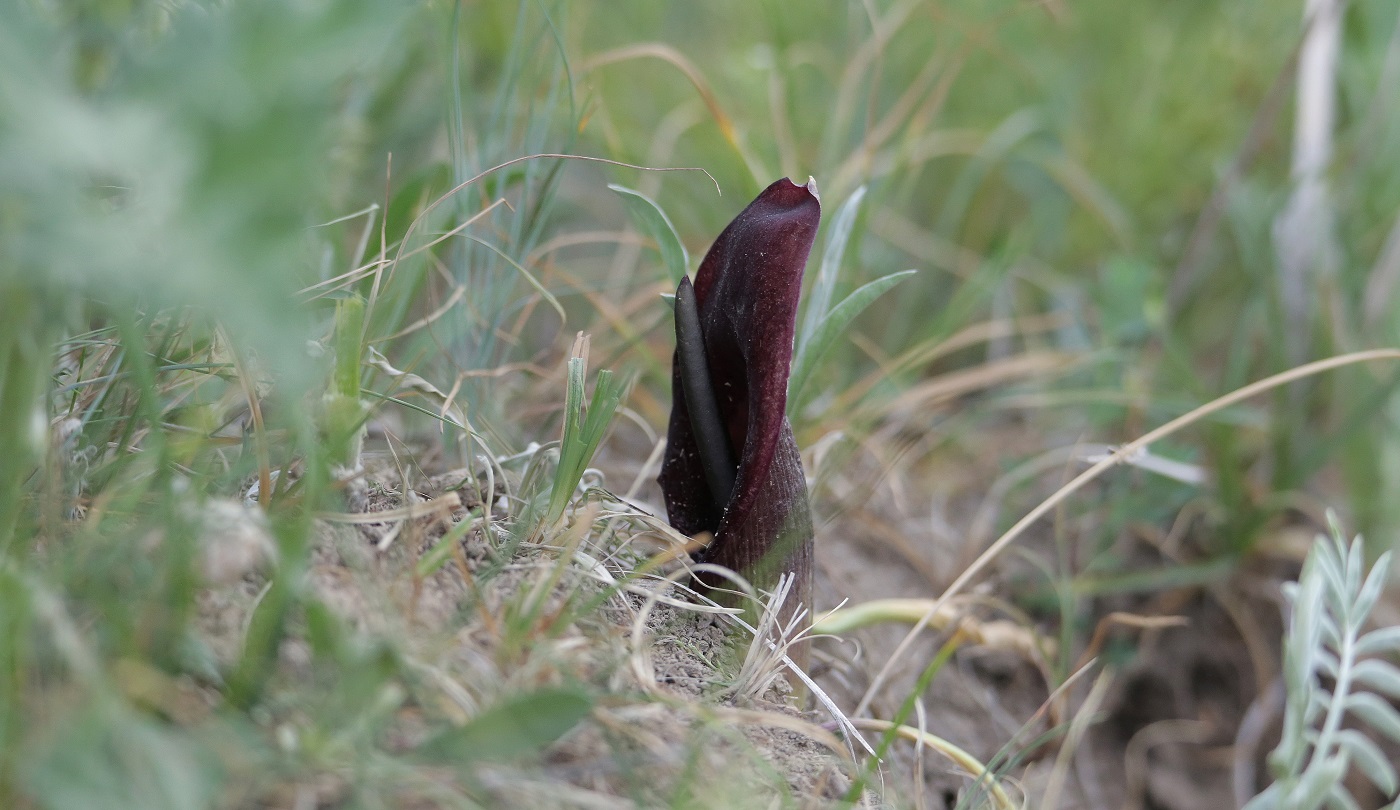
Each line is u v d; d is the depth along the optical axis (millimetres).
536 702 843
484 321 1023
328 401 891
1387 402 1163
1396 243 1238
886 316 1301
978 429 1232
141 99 796
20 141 769
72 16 835
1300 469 1146
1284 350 1165
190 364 918
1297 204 1214
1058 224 1417
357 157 1042
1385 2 1392
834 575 1065
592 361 1080
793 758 907
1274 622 1145
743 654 931
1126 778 1117
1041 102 1461
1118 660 1123
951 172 1443
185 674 848
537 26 1124
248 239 794
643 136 1308
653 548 985
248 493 905
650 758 870
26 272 820
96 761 816
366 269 966
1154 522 1148
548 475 977
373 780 837
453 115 1024
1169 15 1551
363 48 813
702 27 1506
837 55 1410
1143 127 1471
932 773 1008
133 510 882
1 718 820
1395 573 1152
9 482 848
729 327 922
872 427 1123
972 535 1106
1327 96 1286
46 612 823
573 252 1261
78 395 911
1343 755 961
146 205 809
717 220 1174
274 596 849
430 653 863
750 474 915
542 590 887
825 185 1145
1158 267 1399
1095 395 1140
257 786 832
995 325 1177
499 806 848
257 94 796
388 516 896
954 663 1074
